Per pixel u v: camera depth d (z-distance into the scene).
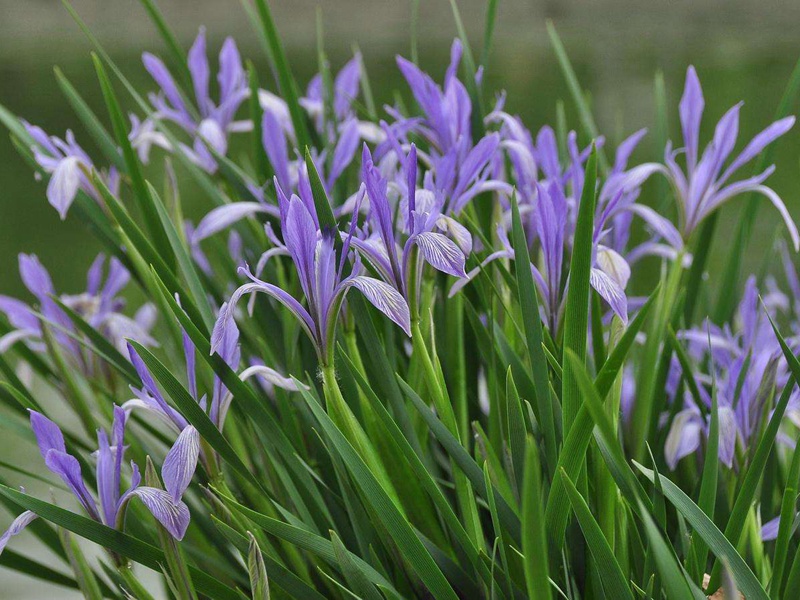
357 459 1.28
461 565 1.34
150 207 1.39
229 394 1.32
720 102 4.93
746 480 1.29
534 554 1.23
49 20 9.91
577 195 1.37
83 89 6.29
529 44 8.04
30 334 1.44
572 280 1.28
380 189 1.30
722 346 1.41
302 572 1.35
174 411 1.32
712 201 1.41
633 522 1.31
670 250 1.45
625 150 1.40
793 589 1.28
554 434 1.31
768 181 3.24
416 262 1.31
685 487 1.39
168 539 1.30
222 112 1.49
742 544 1.32
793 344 1.39
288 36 9.09
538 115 4.38
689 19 8.80
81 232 3.71
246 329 1.44
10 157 5.19
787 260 1.47
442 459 1.40
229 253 1.50
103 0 9.93
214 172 1.47
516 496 1.32
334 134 1.46
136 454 1.40
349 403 1.35
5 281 3.09
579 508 1.26
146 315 1.52
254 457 1.42
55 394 2.14
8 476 1.88
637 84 5.58
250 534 1.29
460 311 1.37
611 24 8.93
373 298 1.28
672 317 1.40
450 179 1.37
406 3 9.57
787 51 7.03
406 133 1.46
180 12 9.72
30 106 5.75
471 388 1.41
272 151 1.41
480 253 1.39
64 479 1.31
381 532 1.32
